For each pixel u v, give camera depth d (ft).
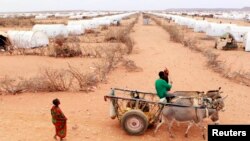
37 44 102.17
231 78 58.65
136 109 32.60
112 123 35.91
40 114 38.50
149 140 31.27
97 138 31.63
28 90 49.14
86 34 151.84
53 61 78.18
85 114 38.78
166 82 33.09
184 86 53.16
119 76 60.34
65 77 58.70
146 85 53.57
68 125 34.94
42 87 49.24
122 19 342.03
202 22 176.14
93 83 52.85
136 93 34.94
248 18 337.52
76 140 31.01
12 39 97.81
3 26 218.59
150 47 103.71
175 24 243.81
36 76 56.70
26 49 96.32
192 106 30.55
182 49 99.35
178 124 35.17
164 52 92.53
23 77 59.31
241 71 65.51
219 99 33.30
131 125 32.14
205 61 76.59
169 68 68.44
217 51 97.55
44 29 132.98
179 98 31.65
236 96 47.32
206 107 31.09
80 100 44.73
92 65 71.87
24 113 38.83
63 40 104.27
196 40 123.54
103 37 134.41
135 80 57.21
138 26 219.00
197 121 31.27
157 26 220.43
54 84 49.39
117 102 33.35
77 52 85.35
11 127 34.12
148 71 65.16
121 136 32.22
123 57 79.77
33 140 30.81
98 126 34.86
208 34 139.64
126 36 120.37
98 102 43.86
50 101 44.11
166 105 31.19
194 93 34.04
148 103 33.32
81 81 51.96
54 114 30.01
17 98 45.62
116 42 116.06
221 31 136.26
